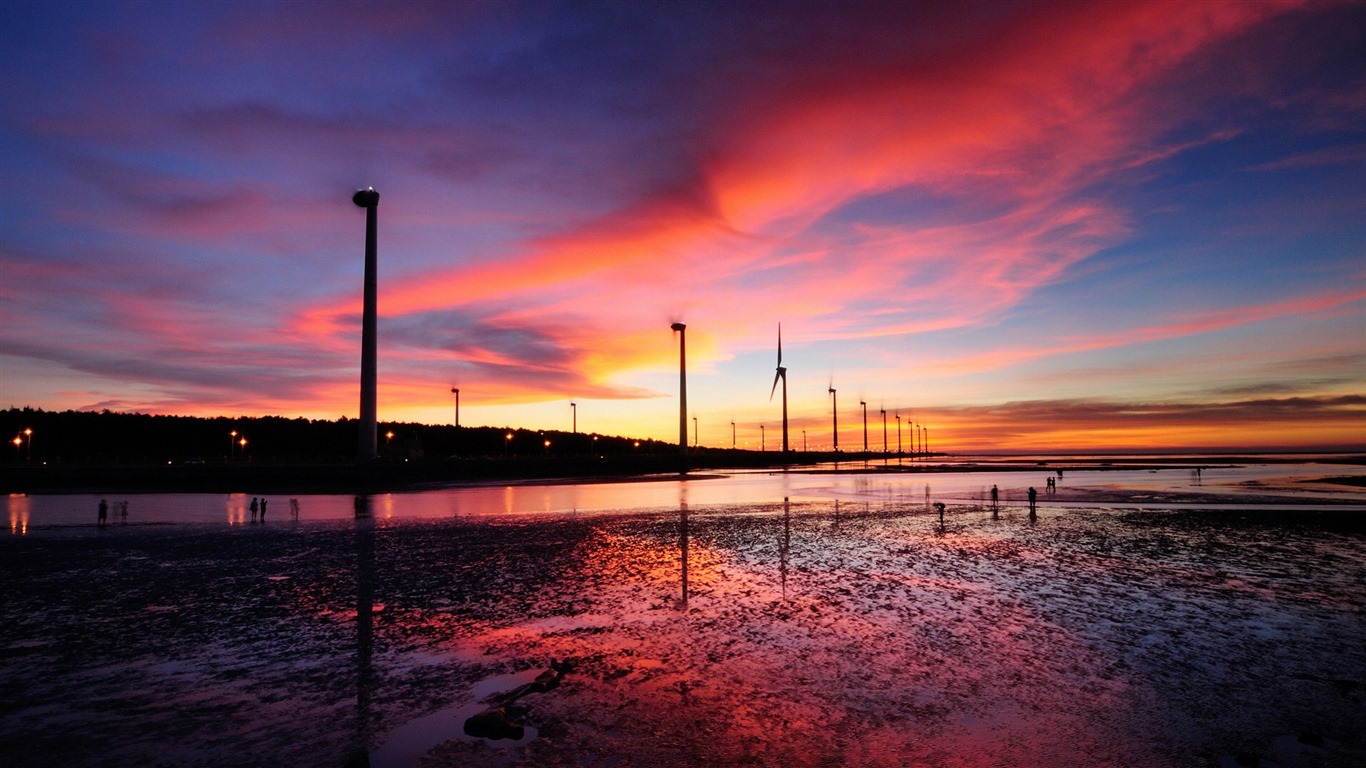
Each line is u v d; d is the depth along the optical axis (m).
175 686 11.41
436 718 10.04
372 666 12.41
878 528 33.47
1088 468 127.44
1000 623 15.06
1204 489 62.53
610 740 9.22
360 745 9.16
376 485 74.88
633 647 13.41
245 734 9.51
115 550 26.92
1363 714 10.02
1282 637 13.92
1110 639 13.79
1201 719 9.84
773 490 66.81
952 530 32.53
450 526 35.00
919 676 11.62
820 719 9.86
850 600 17.42
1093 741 9.13
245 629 14.98
